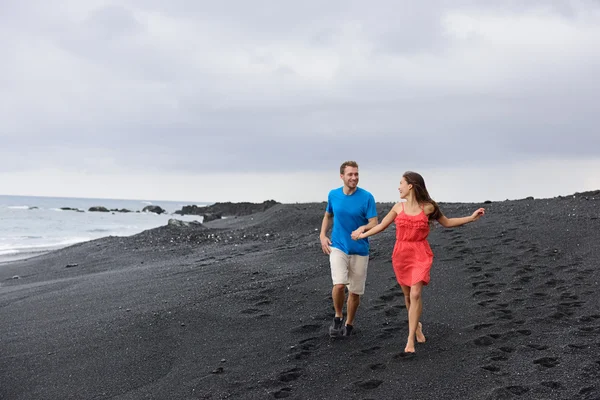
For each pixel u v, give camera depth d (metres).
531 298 6.95
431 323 6.24
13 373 5.35
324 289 8.07
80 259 14.39
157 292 8.50
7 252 17.16
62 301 8.43
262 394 4.60
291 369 5.12
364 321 6.45
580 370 4.57
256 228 20.09
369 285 8.15
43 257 15.08
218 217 35.25
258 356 5.53
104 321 6.96
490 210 14.51
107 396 4.79
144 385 5.00
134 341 6.17
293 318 6.78
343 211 5.71
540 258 8.95
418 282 5.22
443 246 10.16
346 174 5.68
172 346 5.98
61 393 4.88
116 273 11.04
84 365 5.52
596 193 16.16
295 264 10.13
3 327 7.04
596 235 9.99
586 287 7.26
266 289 8.08
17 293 9.48
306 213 21.88
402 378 4.72
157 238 17.33
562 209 13.54
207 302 7.59
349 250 5.75
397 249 5.45
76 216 42.47
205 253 13.74
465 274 8.34
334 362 5.22
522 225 11.44
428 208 5.32
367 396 4.43
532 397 4.16
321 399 4.45
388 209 19.58
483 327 5.92
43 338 6.42
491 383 4.48
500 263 8.84
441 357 5.12
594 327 5.68
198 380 4.98
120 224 35.19
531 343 5.34
